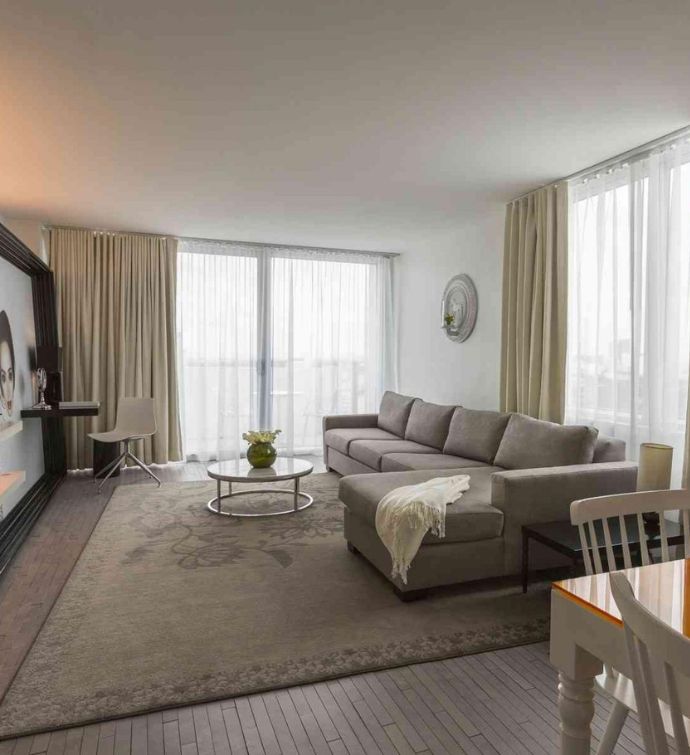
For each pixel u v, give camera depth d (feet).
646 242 11.85
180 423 20.80
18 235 17.98
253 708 6.56
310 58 8.11
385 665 7.44
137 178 13.66
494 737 6.08
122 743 5.97
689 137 10.88
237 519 13.84
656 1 6.72
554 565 10.25
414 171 13.11
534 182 13.92
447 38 7.57
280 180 13.83
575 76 8.59
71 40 7.61
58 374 17.52
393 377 23.73
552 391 14.06
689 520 5.90
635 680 3.17
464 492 10.93
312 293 22.75
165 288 20.27
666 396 11.44
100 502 15.42
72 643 7.98
